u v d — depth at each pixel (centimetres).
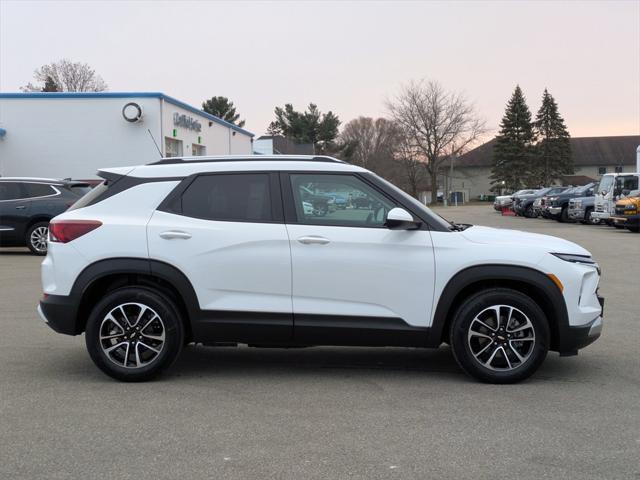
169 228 521
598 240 1933
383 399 489
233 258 517
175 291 532
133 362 528
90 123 2369
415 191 8075
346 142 8788
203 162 547
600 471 363
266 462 373
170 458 378
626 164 9356
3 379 537
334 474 357
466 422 439
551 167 7575
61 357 608
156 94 2359
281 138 7150
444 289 515
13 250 1595
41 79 6562
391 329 516
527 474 359
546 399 488
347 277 514
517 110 7406
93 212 533
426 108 7000
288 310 518
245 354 633
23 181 1442
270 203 530
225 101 8369
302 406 472
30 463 371
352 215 528
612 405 475
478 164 9625
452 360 610
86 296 526
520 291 531
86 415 450
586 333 517
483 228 570
